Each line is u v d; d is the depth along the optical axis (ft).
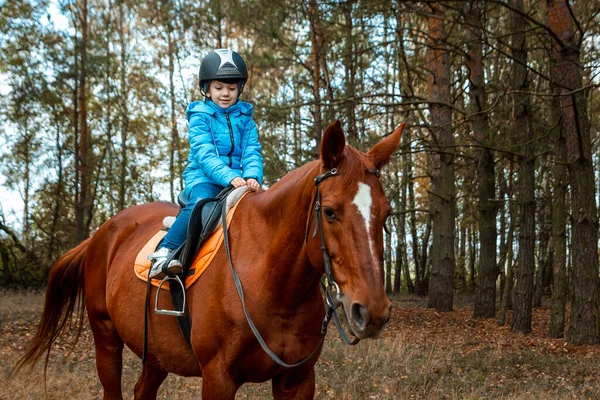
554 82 27.66
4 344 28.60
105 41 70.23
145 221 13.38
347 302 7.46
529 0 44.24
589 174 29.78
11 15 61.72
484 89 43.62
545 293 79.41
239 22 44.04
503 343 30.83
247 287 9.32
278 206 9.41
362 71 53.72
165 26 54.75
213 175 10.69
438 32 43.34
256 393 17.81
